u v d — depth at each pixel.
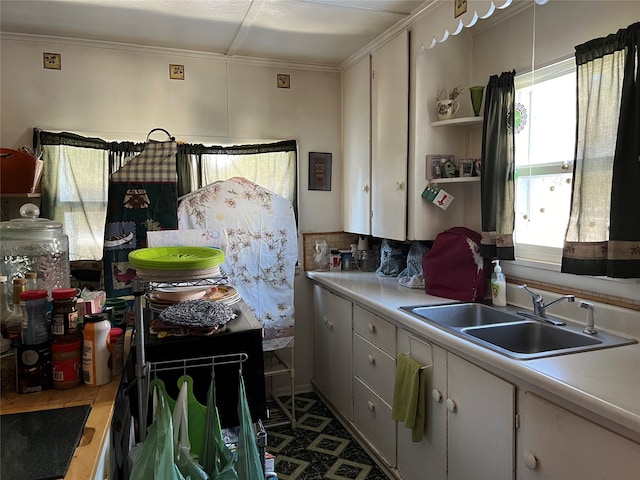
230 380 1.34
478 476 1.73
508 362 1.53
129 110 2.92
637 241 1.67
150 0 2.26
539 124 2.28
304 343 3.47
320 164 3.43
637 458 1.16
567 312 2.04
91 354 1.27
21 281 1.36
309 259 3.45
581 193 1.85
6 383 1.25
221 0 2.27
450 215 2.70
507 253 2.26
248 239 2.89
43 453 0.94
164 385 1.24
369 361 2.56
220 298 1.57
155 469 1.02
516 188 2.41
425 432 2.06
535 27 2.23
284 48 3.00
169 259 1.46
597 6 1.91
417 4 2.35
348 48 3.03
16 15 2.42
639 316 1.74
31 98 2.73
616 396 1.25
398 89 2.69
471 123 2.54
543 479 1.44
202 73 3.08
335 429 2.93
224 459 1.21
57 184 2.75
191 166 3.03
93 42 2.81
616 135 1.73
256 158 3.20
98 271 2.84
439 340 1.88
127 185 2.44
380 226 2.98
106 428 1.06
